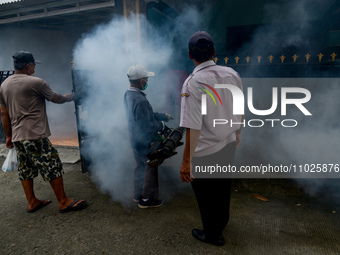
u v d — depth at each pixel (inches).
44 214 109.0
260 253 81.4
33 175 110.1
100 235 93.4
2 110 105.4
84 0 182.5
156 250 84.2
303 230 92.7
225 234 91.7
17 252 85.4
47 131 105.7
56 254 84.0
